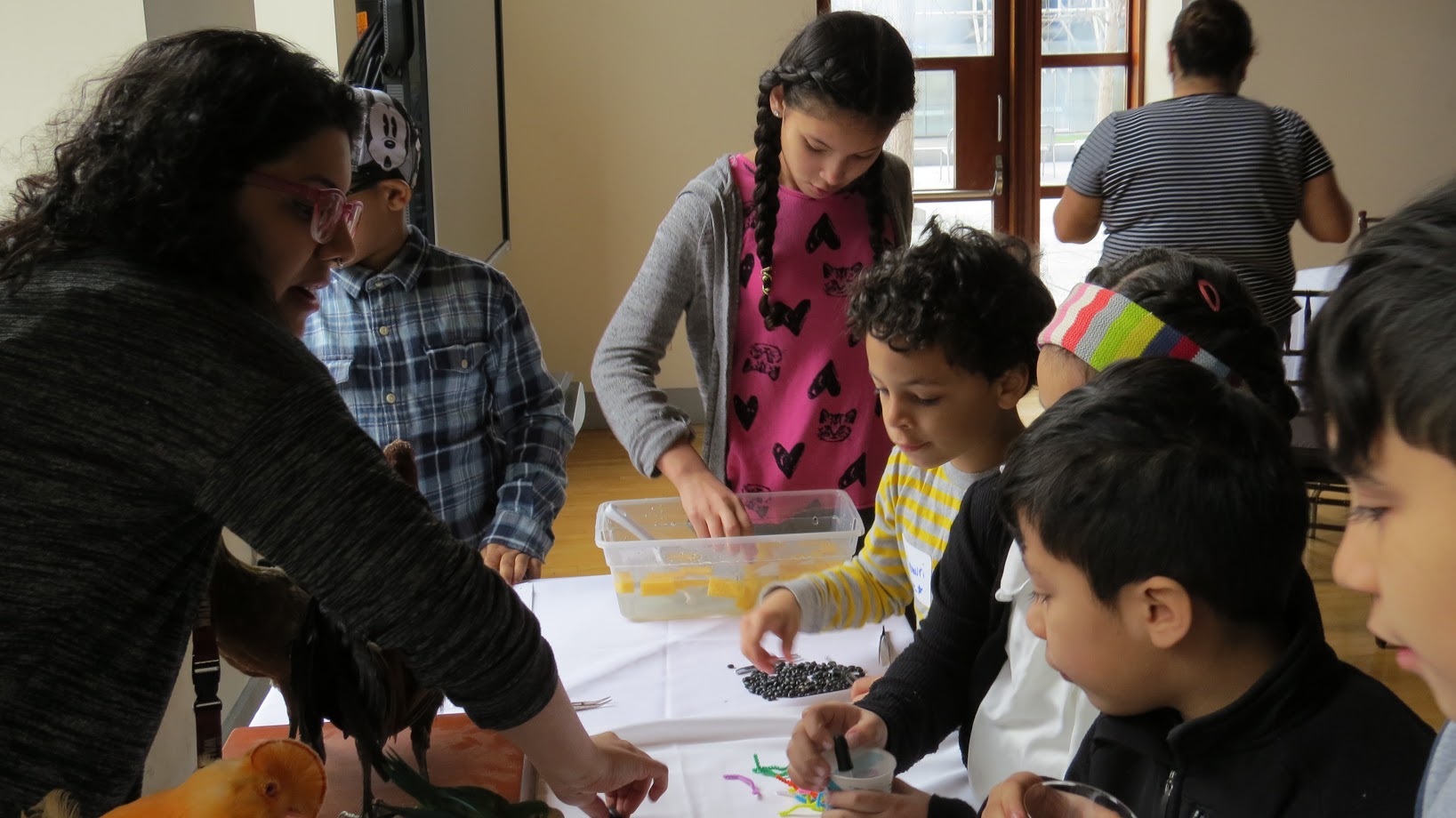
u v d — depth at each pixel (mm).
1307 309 3293
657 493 4629
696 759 1256
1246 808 828
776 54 5332
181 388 810
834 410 1922
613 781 1088
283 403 828
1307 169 3066
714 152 5406
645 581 1646
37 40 1996
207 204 862
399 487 875
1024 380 1362
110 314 811
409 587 859
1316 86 5520
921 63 5551
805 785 1137
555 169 5359
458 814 985
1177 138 3043
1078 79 5703
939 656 1258
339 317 1831
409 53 2258
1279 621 871
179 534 862
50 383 795
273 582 1108
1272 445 847
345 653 1003
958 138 5664
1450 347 465
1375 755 797
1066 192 3326
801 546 1671
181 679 1715
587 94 5297
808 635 1595
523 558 1791
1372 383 498
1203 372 896
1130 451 833
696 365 2020
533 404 1968
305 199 913
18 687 803
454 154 3445
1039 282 1399
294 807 754
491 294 1900
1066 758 1136
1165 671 859
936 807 999
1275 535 821
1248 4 5402
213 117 857
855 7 5430
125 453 804
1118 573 831
